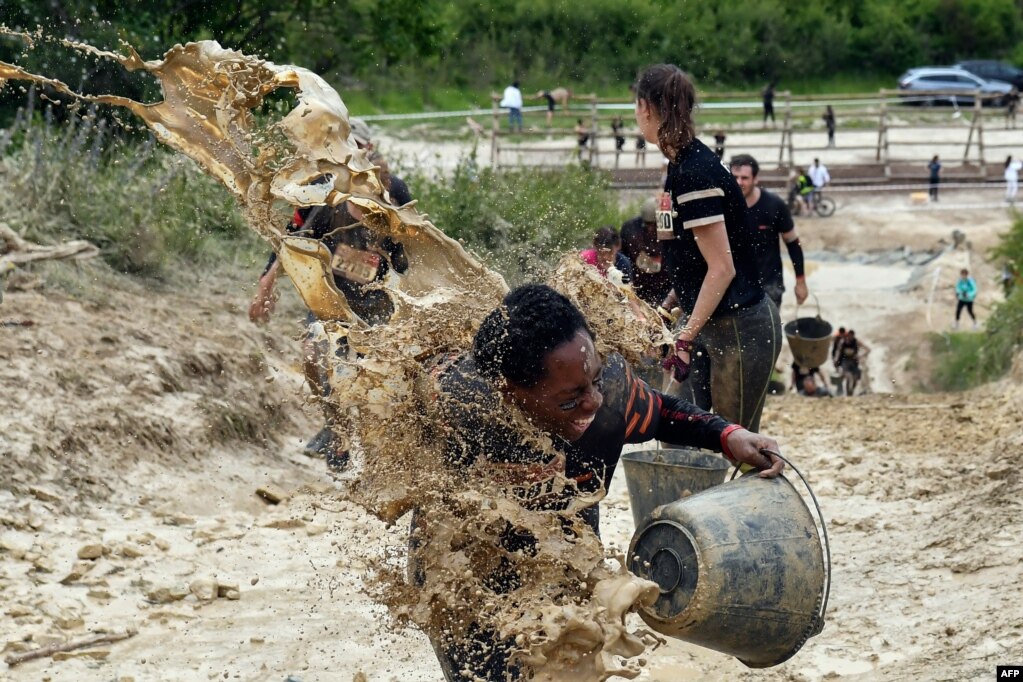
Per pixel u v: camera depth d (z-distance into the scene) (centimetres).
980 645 673
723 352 824
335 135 586
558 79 5138
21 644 683
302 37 2830
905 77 7006
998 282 3928
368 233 880
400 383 493
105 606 748
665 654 716
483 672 489
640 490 776
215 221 1512
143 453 960
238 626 737
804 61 7156
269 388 1157
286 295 1496
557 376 456
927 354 3369
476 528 477
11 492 852
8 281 1152
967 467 1083
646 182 3884
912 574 809
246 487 976
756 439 536
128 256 1374
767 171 4991
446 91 5044
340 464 577
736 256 813
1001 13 8012
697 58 5772
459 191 1666
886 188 5069
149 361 1067
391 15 2991
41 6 1797
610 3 5138
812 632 534
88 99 615
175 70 607
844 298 3975
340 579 807
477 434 480
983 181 5162
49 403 946
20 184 1366
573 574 467
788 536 523
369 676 672
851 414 1441
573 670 454
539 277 618
